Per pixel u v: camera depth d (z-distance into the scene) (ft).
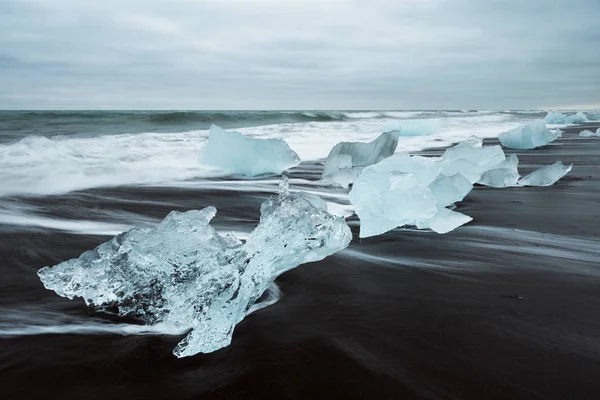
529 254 9.86
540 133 35.70
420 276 8.48
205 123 59.21
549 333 6.17
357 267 8.96
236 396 4.85
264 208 7.72
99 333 6.29
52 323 6.54
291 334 6.18
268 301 7.33
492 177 19.08
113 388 5.02
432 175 14.55
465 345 5.86
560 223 12.57
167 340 6.11
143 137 34.81
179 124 57.31
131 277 6.93
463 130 59.41
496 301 7.27
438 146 37.60
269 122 67.36
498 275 8.53
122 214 13.74
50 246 10.25
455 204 15.28
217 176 22.41
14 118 54.24
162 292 6.75
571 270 8.79
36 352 5.72
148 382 5.13
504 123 77.46
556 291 7.69
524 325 6.40
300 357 5.59
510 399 4.75
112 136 35.06
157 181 20.30
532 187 18.66
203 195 17.28
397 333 6.19
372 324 6.47
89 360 5.56
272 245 6.99
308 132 46.60
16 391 4.95
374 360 5.52
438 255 9.79
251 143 23.56
